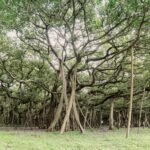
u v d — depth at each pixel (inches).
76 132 880.3
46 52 1083.9
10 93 1350.9
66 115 882.8
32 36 999.0
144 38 920.9
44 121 1262.3
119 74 1147.3
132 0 743.7
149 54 1038.4
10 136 706.2
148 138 750.5
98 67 1048.8
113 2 759.1
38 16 903.1
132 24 813.9
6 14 831.7
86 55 918.4
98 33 896.3
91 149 573.9
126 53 933.8
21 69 1230.3
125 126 1673.2
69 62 1167.6
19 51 1148.5
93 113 1512.1
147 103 1544.0
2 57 1139.9
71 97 909.2
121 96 1240.8
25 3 823.7
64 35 952.9
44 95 1309.1
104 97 1293.1
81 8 851.4
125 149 589.3
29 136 740.7
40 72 1227.2
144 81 1146.0
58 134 821.9
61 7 859.4
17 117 1603.1
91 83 1073.5
